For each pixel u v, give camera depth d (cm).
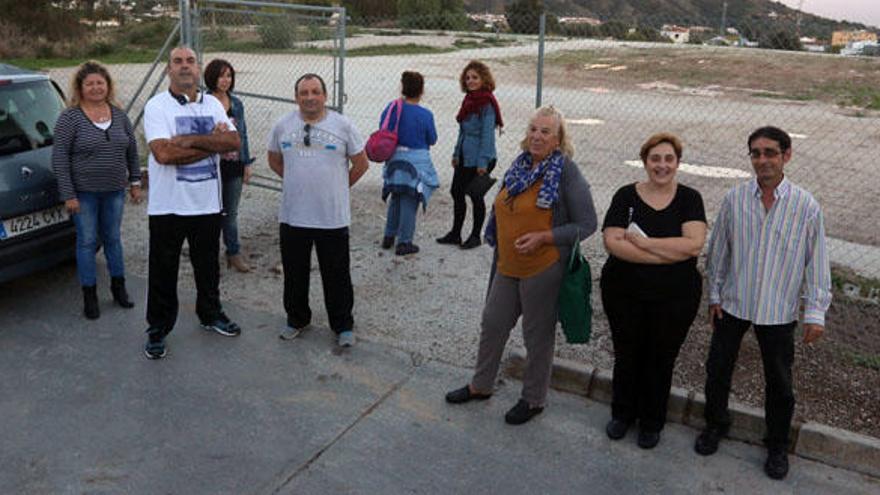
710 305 376
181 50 449
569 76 2248
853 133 1403
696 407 407
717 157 1148
